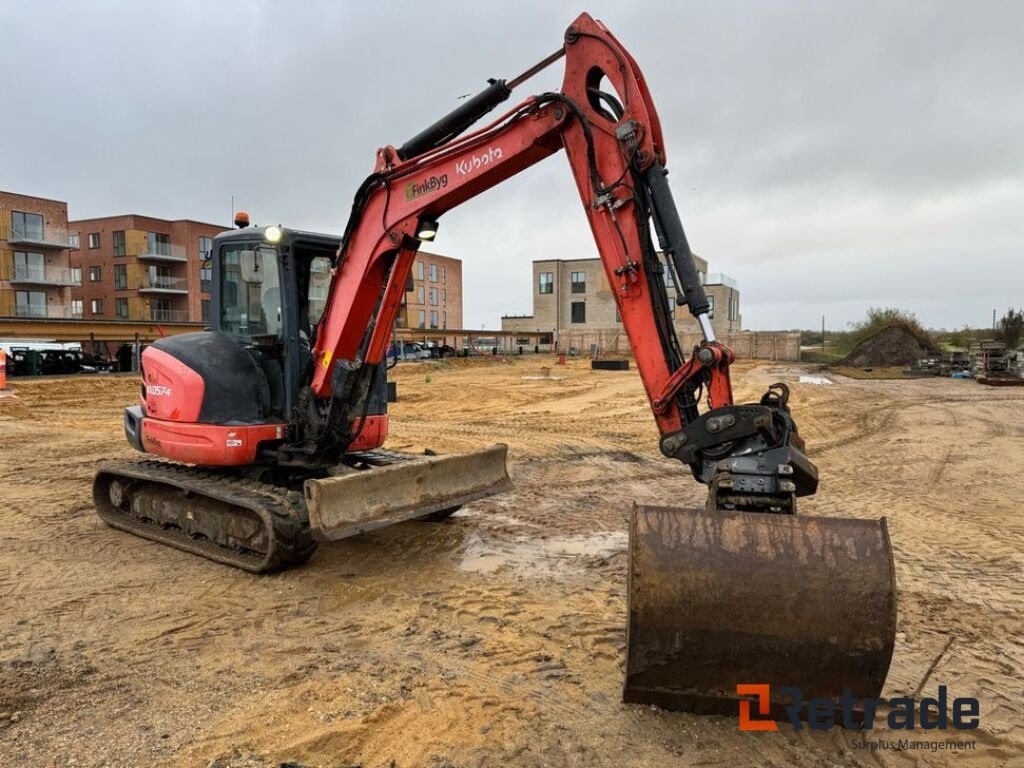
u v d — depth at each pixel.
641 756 3.04
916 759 3.06
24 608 4.72
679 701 3.26
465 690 3.60
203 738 3.17
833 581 2.94
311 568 5.48
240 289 6.14
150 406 6.18
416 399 20.33
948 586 5.20
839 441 12.50
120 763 2.98
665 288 4.12
